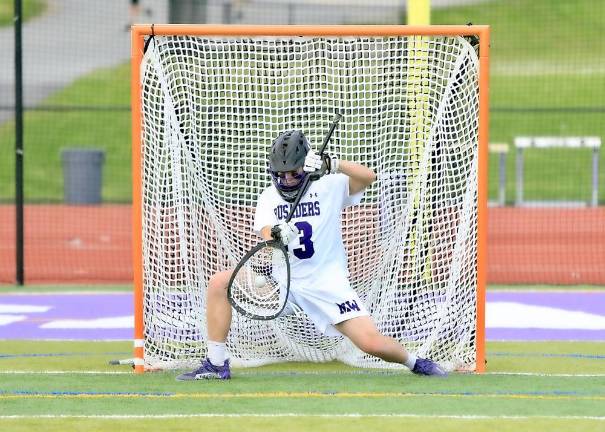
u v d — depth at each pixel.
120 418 22.19
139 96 27.73
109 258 58.12
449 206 28.36
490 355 30.75
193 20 103.44
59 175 91.00
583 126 99.31
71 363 29.27
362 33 27.44
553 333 35.03
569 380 26.53
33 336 34.53
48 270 53.97
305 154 25.94
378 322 28.72
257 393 24.83
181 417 22.28
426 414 22.44
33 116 102.31
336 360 29.62
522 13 125.62
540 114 101.56
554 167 91.25
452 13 125.62
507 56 115.06
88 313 39.66
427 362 27.06
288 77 29.02
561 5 127.94
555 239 63.38
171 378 26.88
